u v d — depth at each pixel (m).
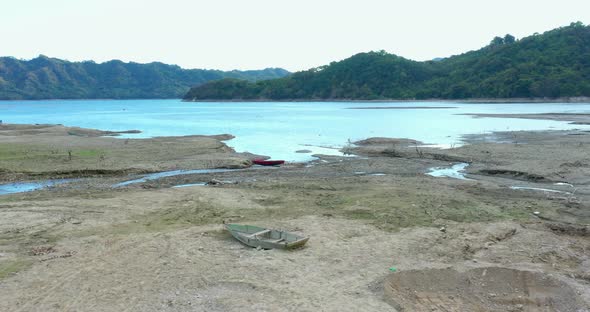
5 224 19.00
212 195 24.11
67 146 41.44
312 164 34.97
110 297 12.55
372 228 18.53
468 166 33.06
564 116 76.25
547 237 17.58
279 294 12.66
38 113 116.94
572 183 26.83
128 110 132.62
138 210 21.42
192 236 17.55
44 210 21.23
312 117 89.12
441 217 20.11
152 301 12.34
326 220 19.67
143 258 15.33
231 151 41.25
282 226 18.86
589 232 18.19
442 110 105.06
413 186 26.31
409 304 12.39
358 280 13.56
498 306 12.57
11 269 14.36
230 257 15.43
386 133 56.41
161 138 48.72
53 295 12.65
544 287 13.49
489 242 17.08
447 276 13.96
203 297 12.55
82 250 16.06
